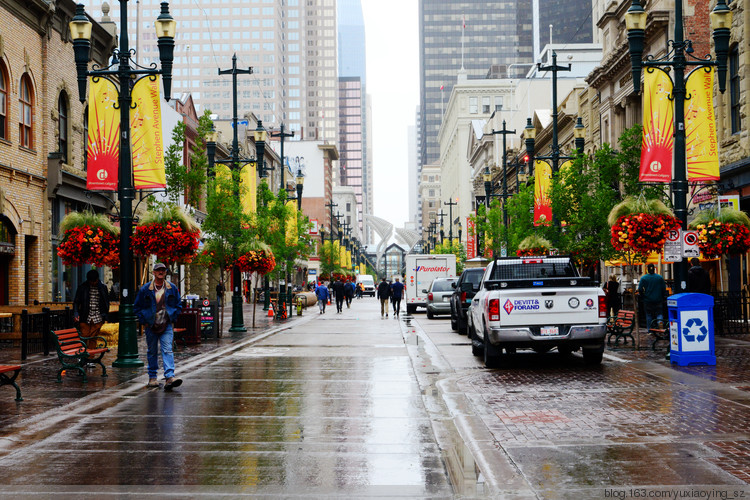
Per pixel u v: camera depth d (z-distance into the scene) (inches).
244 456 373.7
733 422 438.9
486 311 731.4
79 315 834.2
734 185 1229.7
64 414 490.9
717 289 1373.0
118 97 764.0
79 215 917.8
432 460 364.2
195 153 1132.5
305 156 7150.6
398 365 776.3
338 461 362.9
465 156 6860.2
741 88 1217.4
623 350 884.6
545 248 1443.2
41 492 311.1
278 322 1646.2
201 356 880.9
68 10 1411.2
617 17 1908.2
